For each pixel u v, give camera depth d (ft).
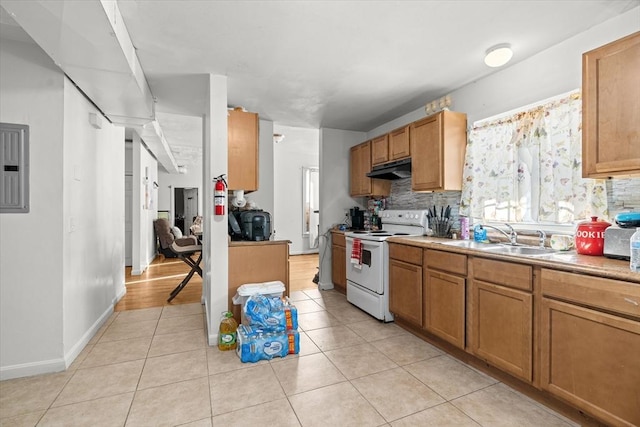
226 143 8.66
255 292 8.22
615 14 6.10
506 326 6.14
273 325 7.73
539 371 5.56
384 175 12.00
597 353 4.68
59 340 6.93
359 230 13.23
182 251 12.61
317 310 11.16
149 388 6.24
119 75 6.93
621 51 5.20
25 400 5.84
